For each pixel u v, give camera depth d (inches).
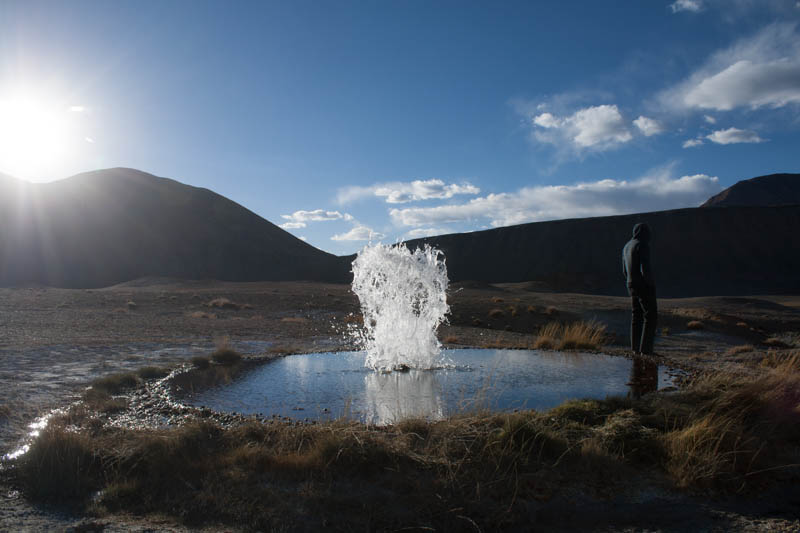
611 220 5521.7
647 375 408.5
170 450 215.9
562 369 436.8
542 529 169.8
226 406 314.3
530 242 5447.8
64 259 3986.2
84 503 183.8
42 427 260.1
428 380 392.2
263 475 201.0
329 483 192.7
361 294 504.1
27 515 174.1
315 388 365.4
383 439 221.1
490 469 201.8
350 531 164.2
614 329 1328.7
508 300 1808.6
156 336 732.0
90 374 410.3
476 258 5418.3
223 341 577.9
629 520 175.5
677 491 194.5
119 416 289.6
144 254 4379.9
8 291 1711.4
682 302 2228.1
